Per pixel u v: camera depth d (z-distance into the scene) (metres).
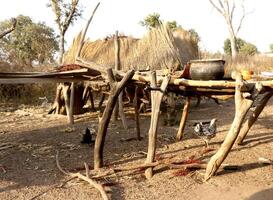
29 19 15.08
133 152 3.59
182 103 6.90
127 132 4.49
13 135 4.41
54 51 15.29
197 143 3.91
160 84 3.26
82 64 3.74
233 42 16.11
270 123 5.00
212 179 2.84
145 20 14.08
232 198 2.50
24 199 2.50
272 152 3.55
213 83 2.92
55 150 3.70
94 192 2.61
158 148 3.74
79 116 5.76
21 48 14.40
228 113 5.98
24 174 2.98
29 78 3.60
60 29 10.32
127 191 2.64
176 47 6.16
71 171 3.04
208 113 6.00
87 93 5.99
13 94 7.70
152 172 2.95
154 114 3.01
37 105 7.18
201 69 3.10
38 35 14.78
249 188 2.65
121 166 3.17
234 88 3.08
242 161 3.27
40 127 4.92
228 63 10.02
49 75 3.73
